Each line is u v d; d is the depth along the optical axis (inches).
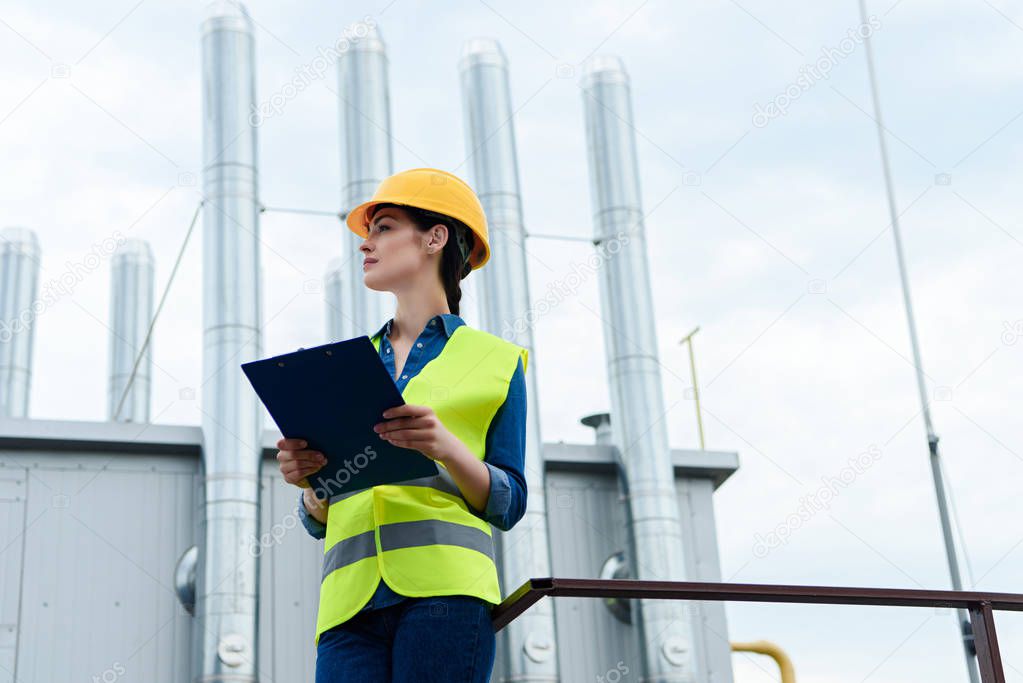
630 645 403.9
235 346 378.0
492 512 96.3
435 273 110.6
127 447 372.8
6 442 363.6
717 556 425.7
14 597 352.2
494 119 440.8
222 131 403.2
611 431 431.5
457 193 112.8
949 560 316.5
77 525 364.5
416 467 92.1
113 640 356.8
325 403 88.9
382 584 93.5
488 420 101.1
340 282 484.1
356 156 418.3
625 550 406.6
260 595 358.3
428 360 104.4
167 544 370.3
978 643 120.7
